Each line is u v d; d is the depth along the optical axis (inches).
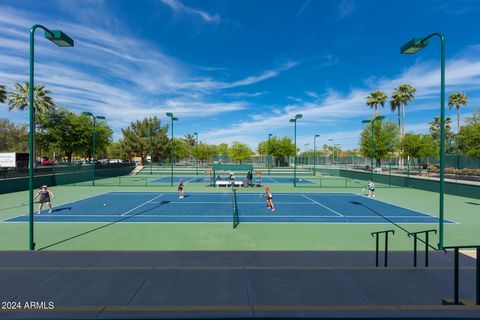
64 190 1137.4
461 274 264.2
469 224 576.7
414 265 290.5
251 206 772.0
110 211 692.7
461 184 989.8
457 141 1593.3
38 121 1831.9
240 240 449.4
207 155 3331.7
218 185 1282.0
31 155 367.2
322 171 2201.0
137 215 645.3
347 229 526.9
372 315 150.4
